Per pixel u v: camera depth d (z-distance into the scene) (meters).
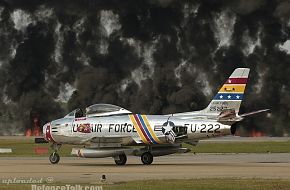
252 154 155.12
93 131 113.56
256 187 67.25
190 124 110.00
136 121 111.81
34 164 112.88
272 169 96.69
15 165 109.31
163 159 131.12
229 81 112.69
